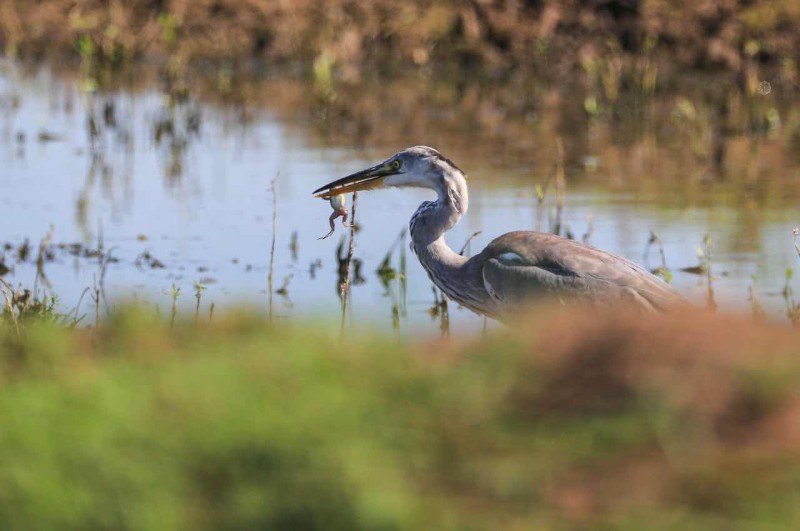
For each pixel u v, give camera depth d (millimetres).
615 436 6887
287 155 20156
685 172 19281
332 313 10828
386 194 18453
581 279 11164
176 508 6457
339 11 28703
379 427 7102
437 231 12359
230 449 6754
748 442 6750
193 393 7445
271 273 13281
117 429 6961
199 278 14594
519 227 16094
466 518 6246
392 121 22844
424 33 27844
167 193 18109
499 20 27594
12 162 19688
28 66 27125
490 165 19516
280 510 6340
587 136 21812
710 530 6039
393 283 14727
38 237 16125
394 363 7875
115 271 14781
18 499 6441
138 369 8008
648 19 26594
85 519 6391
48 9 29266
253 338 8766
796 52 25938
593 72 25406
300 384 7543
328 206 17500
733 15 26641
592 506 6320
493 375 7605
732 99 24422
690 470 6508
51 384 7727
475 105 24344
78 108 23578
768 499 6203
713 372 7258
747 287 13898
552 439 6961
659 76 25781
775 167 19656
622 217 16672
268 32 28406
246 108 23859
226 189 18234
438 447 6961
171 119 21984
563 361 7660
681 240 15672
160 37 28250
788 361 7285
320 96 24266
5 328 9875
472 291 12102
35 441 6766
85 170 19344
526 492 6473
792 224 16406
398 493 6434
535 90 25547
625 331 7832
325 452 6668
